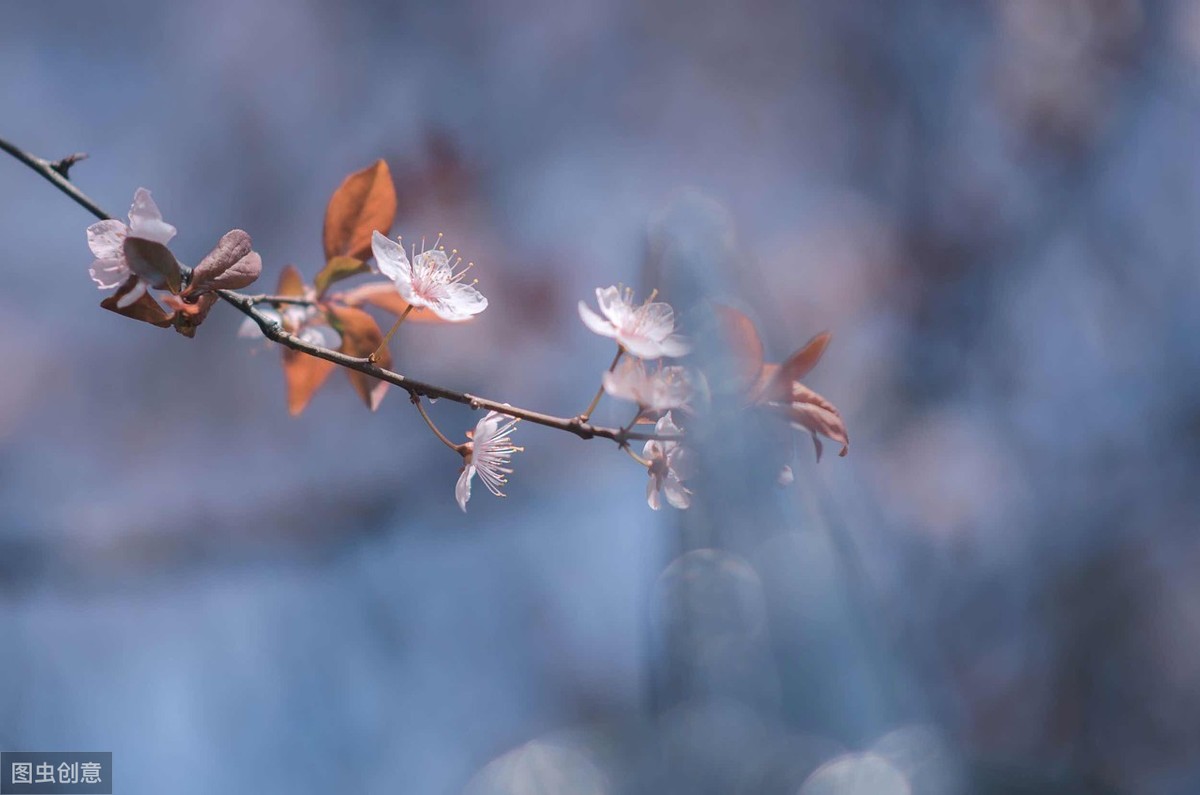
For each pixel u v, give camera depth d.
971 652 1.70
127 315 0.73
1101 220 1.84
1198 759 1.66
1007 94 1.81
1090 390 1.85
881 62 1.79
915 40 1.80
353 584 1.76
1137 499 1.81
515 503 1.69
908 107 1.80
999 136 1.83
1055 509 1.79
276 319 0.78
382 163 0.79
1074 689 1.70
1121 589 1.74
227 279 0.73
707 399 0.75
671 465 0.75
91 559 1.39
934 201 1.80
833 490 1.39
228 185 1.48
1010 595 1.73
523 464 1.68
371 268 0.79
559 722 1.88
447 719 1.86
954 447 1.77
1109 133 1.82
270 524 1.50
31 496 1.36
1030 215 1.83
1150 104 1.82
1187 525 1.80
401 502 1.56
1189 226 1.84
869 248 1.75
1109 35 1.79
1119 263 1.85
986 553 1.75
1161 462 1.82
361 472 1.53
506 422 0.76
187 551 1.45
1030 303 1.83
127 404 1.42
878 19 1.78
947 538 1.74
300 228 1.49
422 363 1.51
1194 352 1.85
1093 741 1.67
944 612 1.70
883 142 1.79
